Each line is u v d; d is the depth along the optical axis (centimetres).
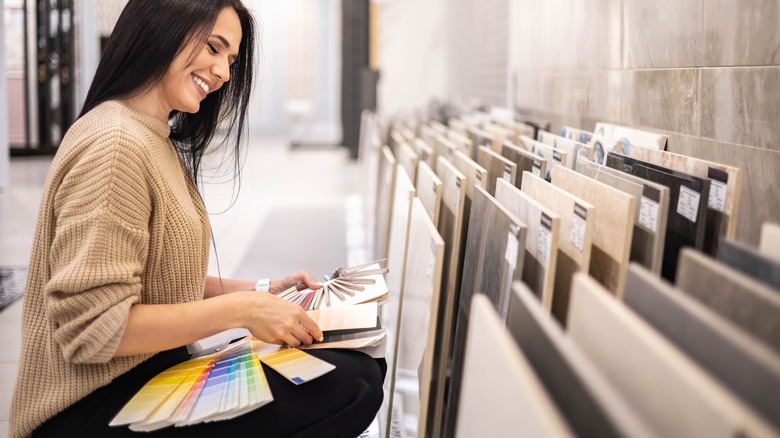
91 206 142
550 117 349
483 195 172
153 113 165
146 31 158
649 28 220
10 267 449
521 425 76
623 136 228
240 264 464
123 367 152
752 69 161
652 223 138
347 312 187
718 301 95
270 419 154
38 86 1032
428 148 283
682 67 197
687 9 193
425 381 154
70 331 142
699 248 137
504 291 141
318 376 154
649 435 63
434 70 898
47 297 142
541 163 195
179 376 156
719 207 143
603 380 73
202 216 184
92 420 149
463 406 102
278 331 162
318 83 1636
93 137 148
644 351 77
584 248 133
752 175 163
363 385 166
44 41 1024
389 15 903
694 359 83
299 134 1491
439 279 151
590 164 182
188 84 165
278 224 596
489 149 257
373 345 171
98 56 1070
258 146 1345
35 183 798
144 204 151
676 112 202
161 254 159
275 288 211
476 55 653
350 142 1107
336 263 466
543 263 136
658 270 135
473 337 100
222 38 165
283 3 1605
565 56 319
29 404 150
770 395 70
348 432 163
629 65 238
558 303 149
